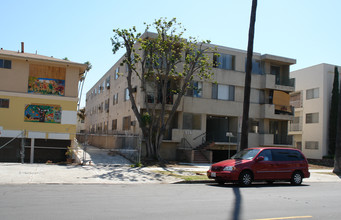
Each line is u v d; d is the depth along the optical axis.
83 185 12.99
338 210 8.75
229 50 31.08
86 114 64.31
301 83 39.47
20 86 23.03
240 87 31.25
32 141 20.03
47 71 23.73
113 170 17.89
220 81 30.28
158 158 23.80
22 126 22.78
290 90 33.19
